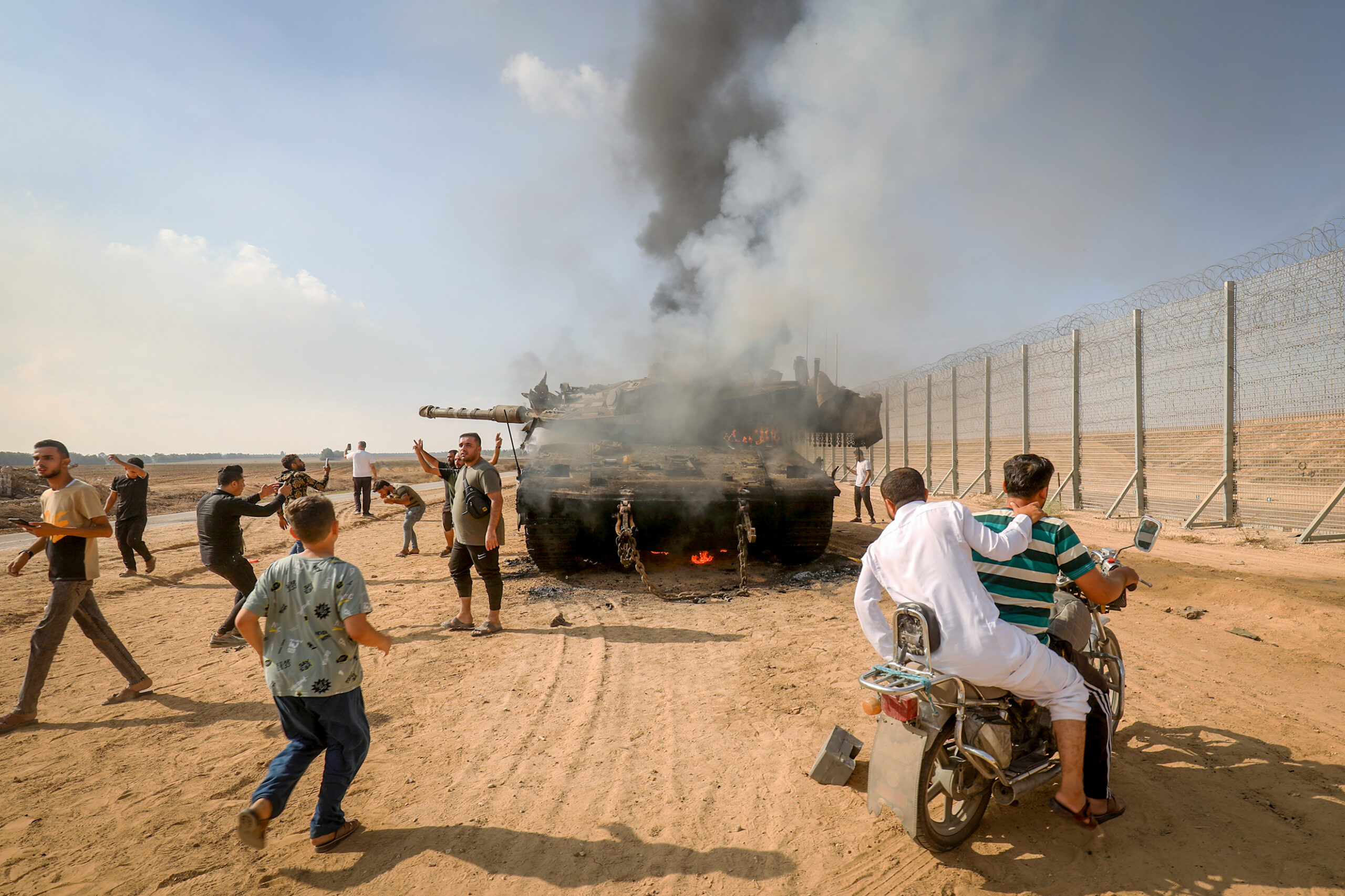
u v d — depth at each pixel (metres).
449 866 2.79
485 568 6.04
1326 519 10.04
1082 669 3.03
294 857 2.88
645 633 6.05
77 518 4.43
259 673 5.31
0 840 3.03
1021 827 2.96
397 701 4.59
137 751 3.94
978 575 2.87
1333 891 2.46
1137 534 3.13
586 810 3.20
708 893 2.58
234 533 5.93
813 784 3.38
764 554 8.84
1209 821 2.93
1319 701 4.14
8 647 6.07
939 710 2.65
